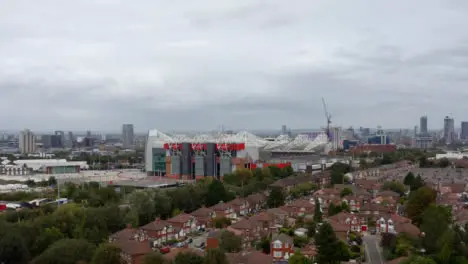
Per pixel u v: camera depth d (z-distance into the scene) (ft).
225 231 631.97
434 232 598.34
